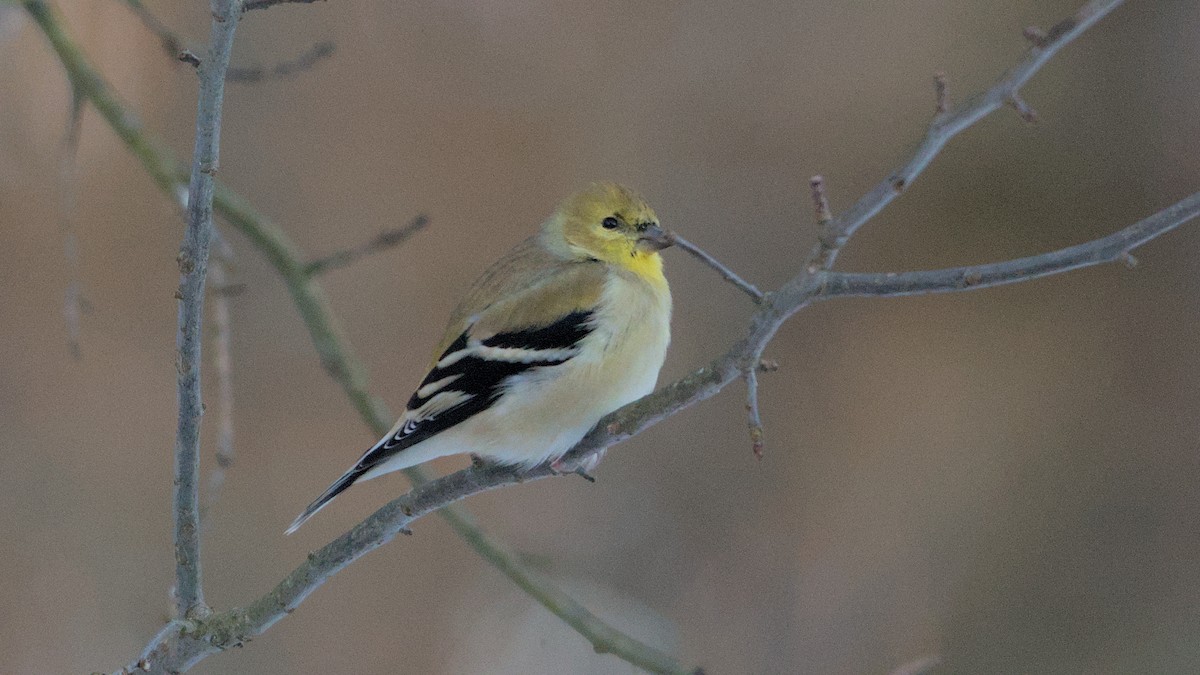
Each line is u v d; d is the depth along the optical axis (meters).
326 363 9.32
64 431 12.99
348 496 13.26
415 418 7.18
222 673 11.80
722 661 12.21
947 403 12.98
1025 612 11.95
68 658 11.73
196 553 6.01
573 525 13.20
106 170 13.48
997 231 13.16
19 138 13.35
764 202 13.95
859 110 13.74
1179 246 12.70
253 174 13.91
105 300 13.40
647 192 14.11
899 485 12.76
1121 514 12.24
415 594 12.70
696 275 13.91
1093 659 11.65
